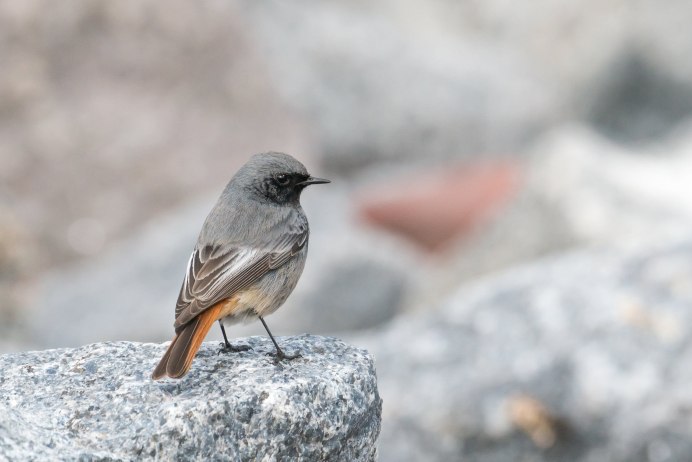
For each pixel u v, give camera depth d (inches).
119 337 635.5
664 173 698.8
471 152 1004.6
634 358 441.4
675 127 1045.8
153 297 658.2
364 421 288.0
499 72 1051.3
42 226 748.6
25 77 776.3
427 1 1149.7
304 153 839.7
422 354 467.8
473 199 831.1
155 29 812.6
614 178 660.1
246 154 816.9
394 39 1048.8
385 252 706.8
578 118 1075.3
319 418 277.1
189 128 805.9
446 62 1034.7
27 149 765.9
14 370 291.0
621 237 615.2
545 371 445.1
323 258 668.1
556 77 1090.7
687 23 1087.6
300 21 1037.8
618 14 1091.9
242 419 269.1
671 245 505.4
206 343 318.0
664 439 420.2
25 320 677.9
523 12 1127.6
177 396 275.6
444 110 1001.5
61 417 268.7
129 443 258.5
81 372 289.9
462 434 436.5
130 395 276.4
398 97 1003.3
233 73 828.6
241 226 326.0
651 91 1088.2
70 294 680.4
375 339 487.5
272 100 840.9
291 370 289.7
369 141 989.2
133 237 764.6
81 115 781.9
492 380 446.6
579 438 427.2
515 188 797.9
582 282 487.2
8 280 708.0
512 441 431.8
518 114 1018.7
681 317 455.8
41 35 784.9
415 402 447.5
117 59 802.2
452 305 493.7
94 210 767.7
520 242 658.8
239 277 314.8
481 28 1139.3
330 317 653.3
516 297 486.6
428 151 998.4
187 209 762.8
